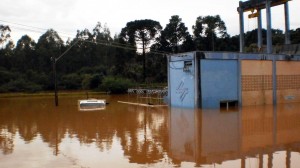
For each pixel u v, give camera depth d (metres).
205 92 25.77
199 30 68.69
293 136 14.29
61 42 82.25
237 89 27.11
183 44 66.50
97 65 77.19
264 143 12.98
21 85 55.69
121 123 19.27
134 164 10.27
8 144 13.65
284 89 29.70
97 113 24.50
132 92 50.00
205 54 25.77
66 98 42.84
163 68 63.00
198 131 15.96
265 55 28.56
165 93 37.94
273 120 19.11
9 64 72.19
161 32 65.31
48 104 33.53
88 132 16.34
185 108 26.53
